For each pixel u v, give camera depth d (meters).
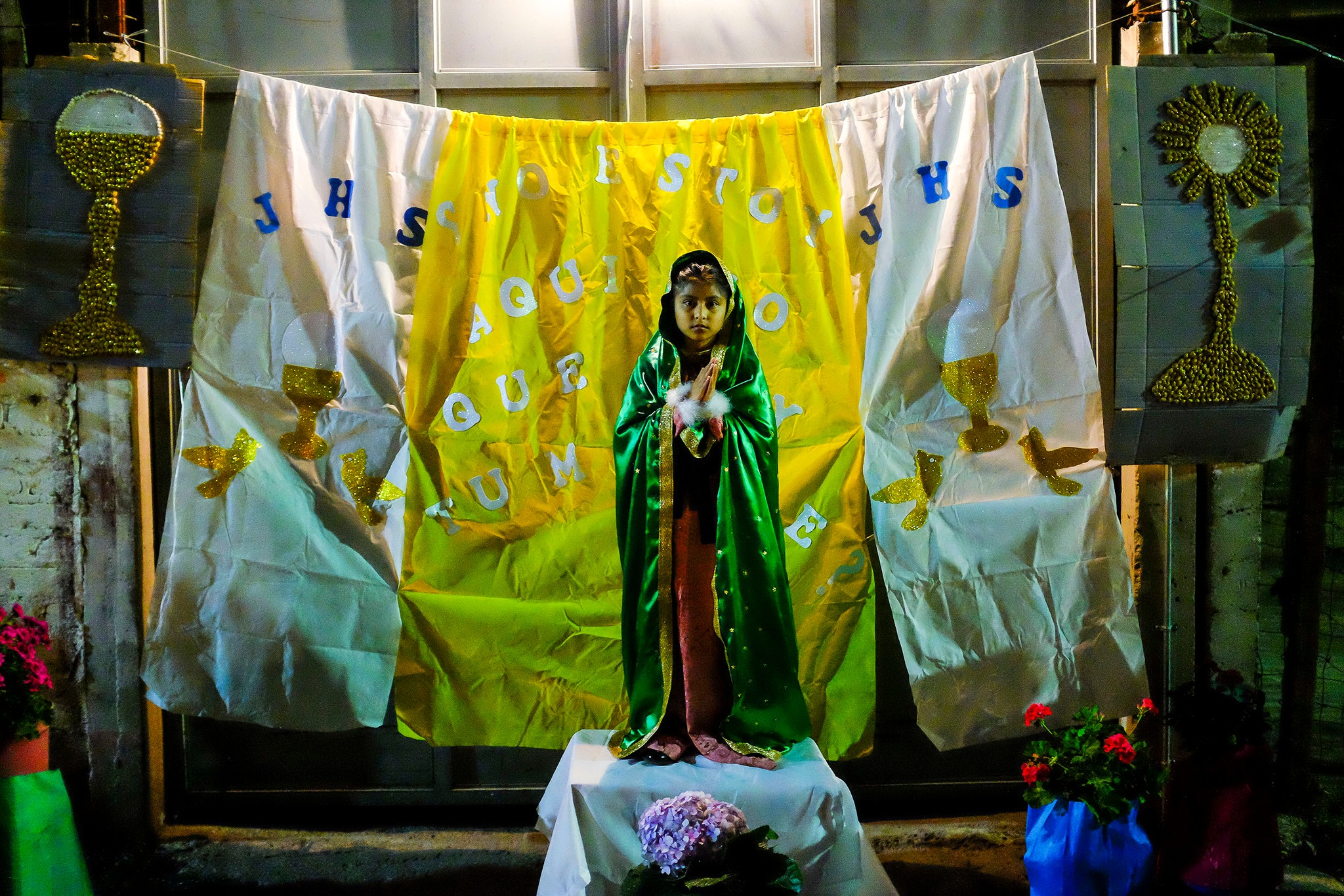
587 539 3.29
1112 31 3.50
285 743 3.60
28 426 3.35
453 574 3.26
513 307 3.27
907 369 3.21
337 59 3.54
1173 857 3.12
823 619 3.26
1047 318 3.17
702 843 2.33
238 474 3.14
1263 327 3.09
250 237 3.14
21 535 3.37
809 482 3.25
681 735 2.79
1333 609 3.67
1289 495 3.71
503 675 3.27
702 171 3.26
